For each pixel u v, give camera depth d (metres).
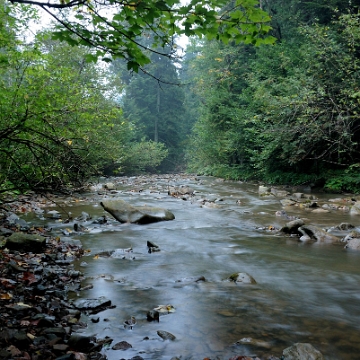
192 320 3.36
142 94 44.78
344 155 15.12
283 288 4.27
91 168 4.00
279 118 14.78
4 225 6.95
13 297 3.57
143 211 8.59
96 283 4.32
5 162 4.09
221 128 24.61
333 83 13.46
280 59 17.64
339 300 3.90
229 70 23.67
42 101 4.29
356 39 13.56
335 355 2.76
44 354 2.58
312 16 18.38
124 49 2.72
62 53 15.25
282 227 7.61
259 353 2.77
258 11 2.45
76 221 8.22
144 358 2.68
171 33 2.66
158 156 36.75
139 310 3.57
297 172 17.53
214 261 5.43
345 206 10.59
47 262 4.99
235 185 19.09
